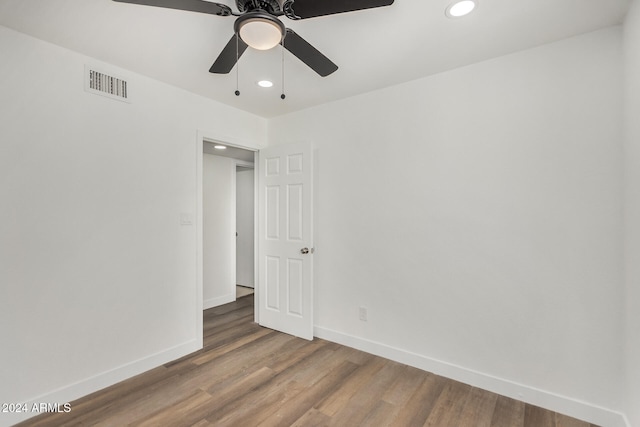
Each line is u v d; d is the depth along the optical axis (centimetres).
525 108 211
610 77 185
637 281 160
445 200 242
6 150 185
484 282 225
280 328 332
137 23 180
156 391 220
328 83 263
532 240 208
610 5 166
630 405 169
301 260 314
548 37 196
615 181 184
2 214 183
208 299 424
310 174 307
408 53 214
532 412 199
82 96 216
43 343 198
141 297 247
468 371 231
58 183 205
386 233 271
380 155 275
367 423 188
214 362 263
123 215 237
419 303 254
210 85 267
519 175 213
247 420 190
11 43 187
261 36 141
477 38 196
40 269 197
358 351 284
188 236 279
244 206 544
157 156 257
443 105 243
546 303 204
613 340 184
